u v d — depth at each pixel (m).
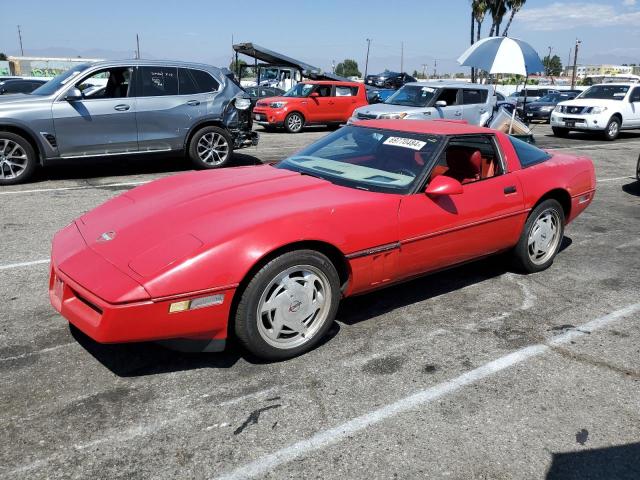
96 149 8.43
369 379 3.05
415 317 3.86
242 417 2.69
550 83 57.56
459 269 4.87
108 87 8.52
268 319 3.07
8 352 3.22
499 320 3.86
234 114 9.55
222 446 2.48
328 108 18.20
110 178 8.70
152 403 2.77
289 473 2.33
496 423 2.71
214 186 3.63
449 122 4.57
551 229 4.78
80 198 7.20
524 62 10.72
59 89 8.16
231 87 9.60
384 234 3.42
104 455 2.39
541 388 3.03
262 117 17.89
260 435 2.56
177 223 3.09
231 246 2.85
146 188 3.85
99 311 2.74
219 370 3.09
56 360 3.15
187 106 9.05
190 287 2.74
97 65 8.37
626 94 17.00
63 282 2.94
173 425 2.61
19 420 2.61
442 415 2.76
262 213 3.11
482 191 4.05
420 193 3.66
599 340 3.60
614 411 2.84
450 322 3.80
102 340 2.70
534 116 23.39
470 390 2.98
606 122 16.47
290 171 4.04
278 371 3.10
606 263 5.17
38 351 3.24
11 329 3.51
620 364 3.31
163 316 2.73
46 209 6.58
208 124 9.41
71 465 2.33
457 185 3.51
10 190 7.63
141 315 2.68
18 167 8.03
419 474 2.35
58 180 8.43
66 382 2.93
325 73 24.45
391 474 2.34
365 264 3.38
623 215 7.16
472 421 2.72
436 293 4.30
